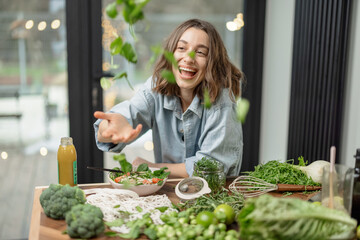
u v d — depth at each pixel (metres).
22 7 2.68
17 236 2.69
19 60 2.74
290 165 1.59
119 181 1.45
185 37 1.60
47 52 2.77
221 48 1.69
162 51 0.89
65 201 1.22
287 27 2.75
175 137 1.84
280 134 2.88
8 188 2.84
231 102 1.71
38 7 2.70
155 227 1.12
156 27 2.86
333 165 1.10
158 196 1.40
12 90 2.76
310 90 2.47
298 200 0.98
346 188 1.09
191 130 1.78
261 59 3.06
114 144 1.70
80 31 2.78
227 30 2.99
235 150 1.73
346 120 2.26
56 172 2.92
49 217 1.25
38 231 1.16
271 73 2.97
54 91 2.84
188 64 1.59
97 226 1.11
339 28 2.20
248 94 3.10
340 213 0.99
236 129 1.72
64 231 1.14
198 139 1.83
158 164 1.78
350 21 2.19
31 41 2.73
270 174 1.55
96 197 1.34
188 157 1.86
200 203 1.28
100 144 1.68
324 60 2.34
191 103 1.73
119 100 2.92
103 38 2.82
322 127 2.39
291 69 2.67
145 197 1.39
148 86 1.81
